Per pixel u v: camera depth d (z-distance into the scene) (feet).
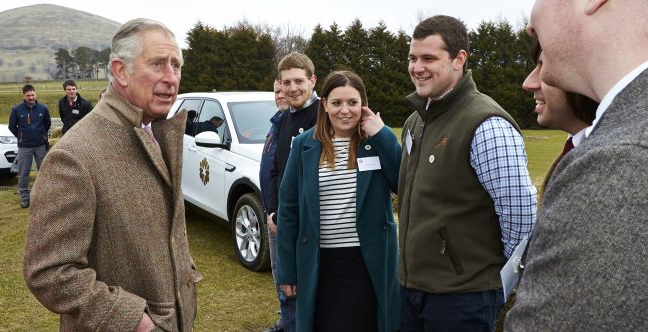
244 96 18.95
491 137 6.73
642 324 2.25
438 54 7.18
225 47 116.47
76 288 5.00
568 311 2.40
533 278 2.65
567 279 2.43
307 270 8.83
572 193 2.50
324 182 8.75
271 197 11.87
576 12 2.78
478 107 7.02
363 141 8.69
